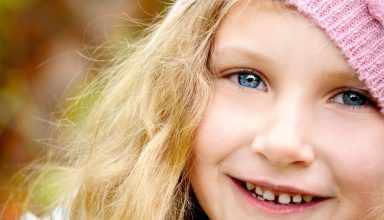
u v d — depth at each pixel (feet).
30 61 9.00
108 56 7.56
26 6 9.00
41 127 8.86
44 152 8.32
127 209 5.92
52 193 7.14
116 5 8.73
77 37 8.89
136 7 8.63
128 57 6.50
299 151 4.88
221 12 5.28
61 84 8.79
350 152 4.98
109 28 8.67
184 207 5.88
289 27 4.87
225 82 5.30
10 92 8.93
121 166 6.07
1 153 8.80
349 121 5.01
